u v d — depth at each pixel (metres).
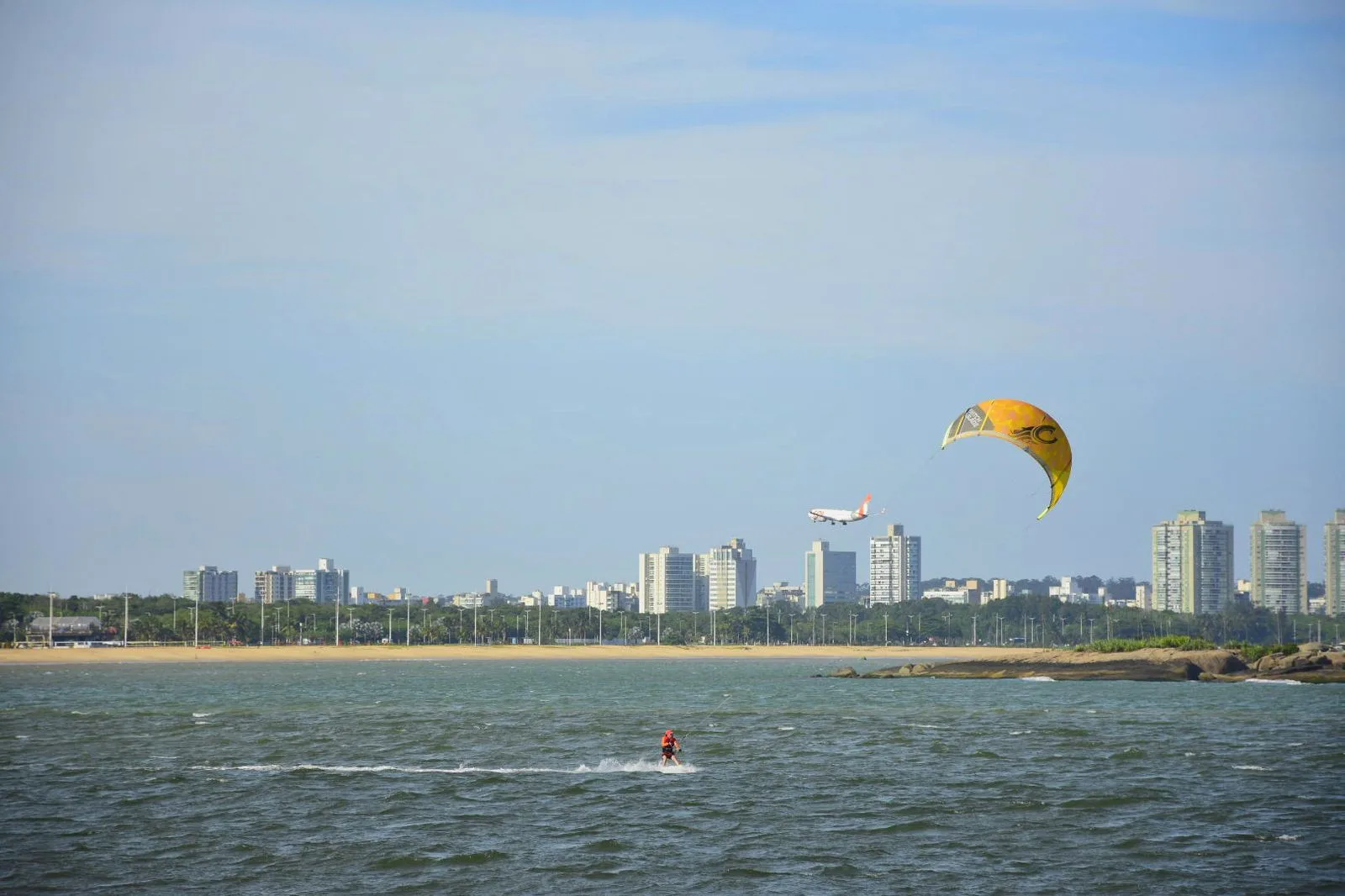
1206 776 153.38
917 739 197.75
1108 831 117.94
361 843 112.94
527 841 113.75
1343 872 102.50
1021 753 177.38
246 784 146.88
